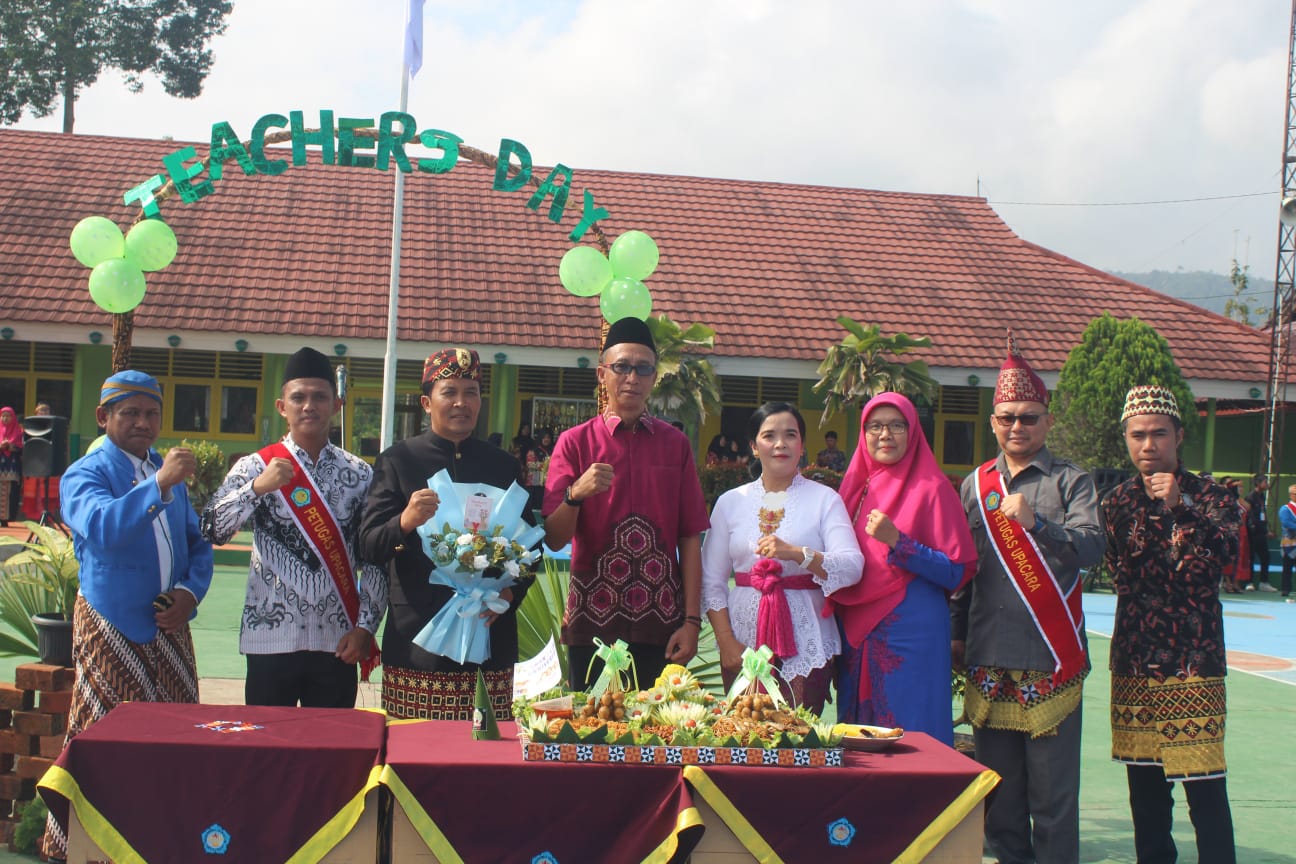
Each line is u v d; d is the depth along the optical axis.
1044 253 23.03
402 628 4.02
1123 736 4.42
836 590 4.26
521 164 5.55
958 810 3.07
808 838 3.04
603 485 4.10
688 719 3.26
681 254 21.16
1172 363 17.30
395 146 5.46
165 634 4.23
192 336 17.59
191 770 3.02
